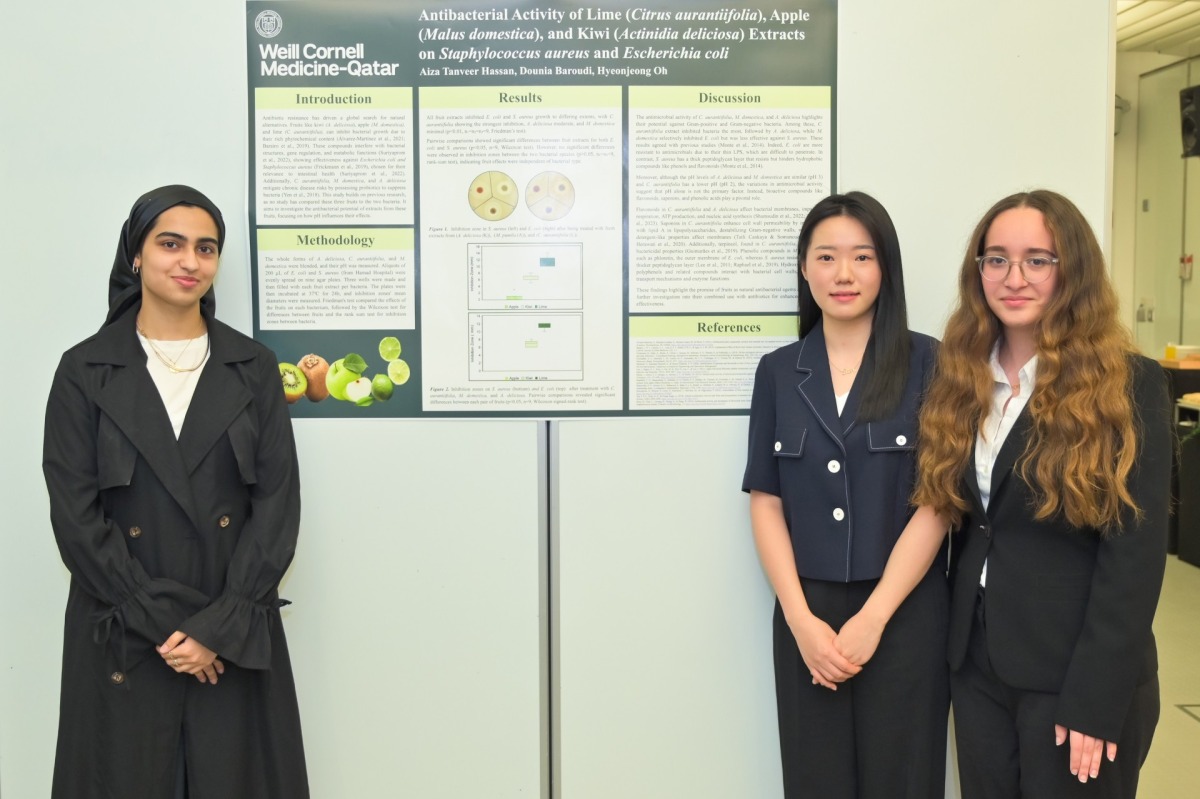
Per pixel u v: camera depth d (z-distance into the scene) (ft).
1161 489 4.18
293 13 6.00
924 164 6.09
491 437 6.18
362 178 6.08
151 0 5.97
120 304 5.25
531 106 6.07
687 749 6.29
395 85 6.05
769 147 6.09
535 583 6.23
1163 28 18.88
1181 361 16.55
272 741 5.27
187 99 6.03
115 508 4.96
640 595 6.24
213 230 5.20
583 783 6.30
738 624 6.25
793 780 5.37
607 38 6.04
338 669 6.24
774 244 6.15
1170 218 21.09
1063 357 4.31
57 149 6.02
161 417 4.96
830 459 5.13
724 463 6.21
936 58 6.05
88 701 4.92
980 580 4.77
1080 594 4.41
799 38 6.05
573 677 6.25
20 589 6.16
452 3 6.02
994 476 4.54
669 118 6.08
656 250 6.14
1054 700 4.47
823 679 5.03
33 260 6.06
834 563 5.08
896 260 5.22
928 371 5.16
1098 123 6.08
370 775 6.30
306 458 6.19
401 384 6.16
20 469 6.13
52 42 5.97
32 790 6.22
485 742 6.29
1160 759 8.17
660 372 6.18
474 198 6.10
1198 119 17.81
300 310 6.14
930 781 5.10
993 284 4.51
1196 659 10.69
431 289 6.13
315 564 6.21
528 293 6.14
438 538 6.21
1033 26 6.04
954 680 5.00
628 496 6.21
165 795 4.97
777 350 5.75
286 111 6.05
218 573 5.10
